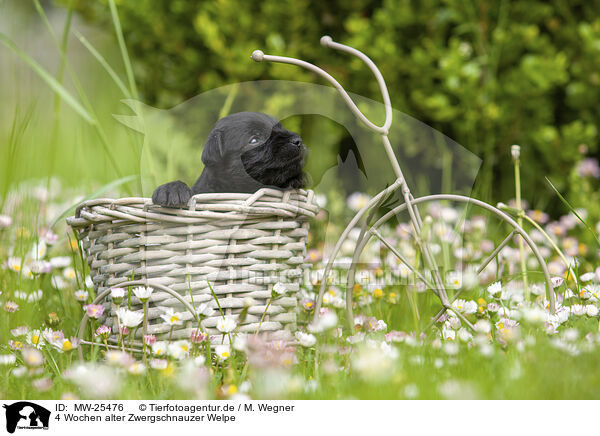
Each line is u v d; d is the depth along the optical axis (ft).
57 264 7.59
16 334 5.82
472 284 6.26
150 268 5.40
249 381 4.91
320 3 11.28
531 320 5.38
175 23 11.44
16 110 8.98
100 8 12.12
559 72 11.00
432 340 5.82
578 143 11.39
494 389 4.61
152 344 5.20
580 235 10.52
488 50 11.55
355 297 6.63
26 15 10.23
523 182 12.05
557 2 11.91
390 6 10.90
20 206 9.18
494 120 11.26
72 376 4.72
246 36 10.82
